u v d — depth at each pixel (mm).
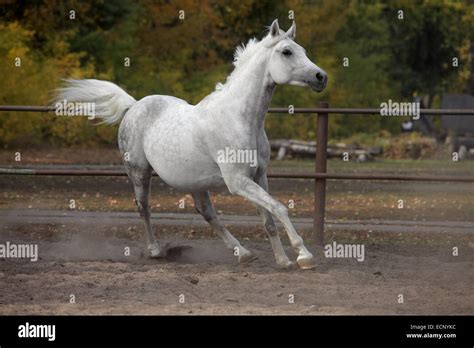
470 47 40062
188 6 32875
